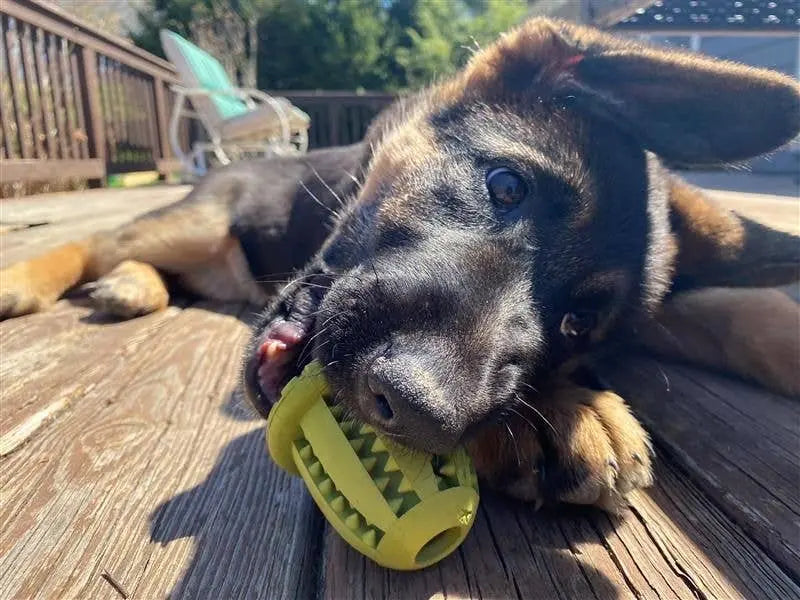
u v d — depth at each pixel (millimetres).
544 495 246
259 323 307
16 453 265
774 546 222
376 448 213
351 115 2234
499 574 208
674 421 320
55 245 618
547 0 802
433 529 193
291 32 3465
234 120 1375
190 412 309
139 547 211
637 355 417
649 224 328
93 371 352
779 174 1682
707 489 259
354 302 241
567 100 324
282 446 224
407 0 3646
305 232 484
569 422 255
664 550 223
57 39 1181
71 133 1229
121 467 258
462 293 248
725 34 835
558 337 297
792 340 356
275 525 224
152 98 1717
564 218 292
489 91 343
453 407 207
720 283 397
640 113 314
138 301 456
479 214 288
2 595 188
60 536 215
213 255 513
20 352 376
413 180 308
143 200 1074
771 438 301
